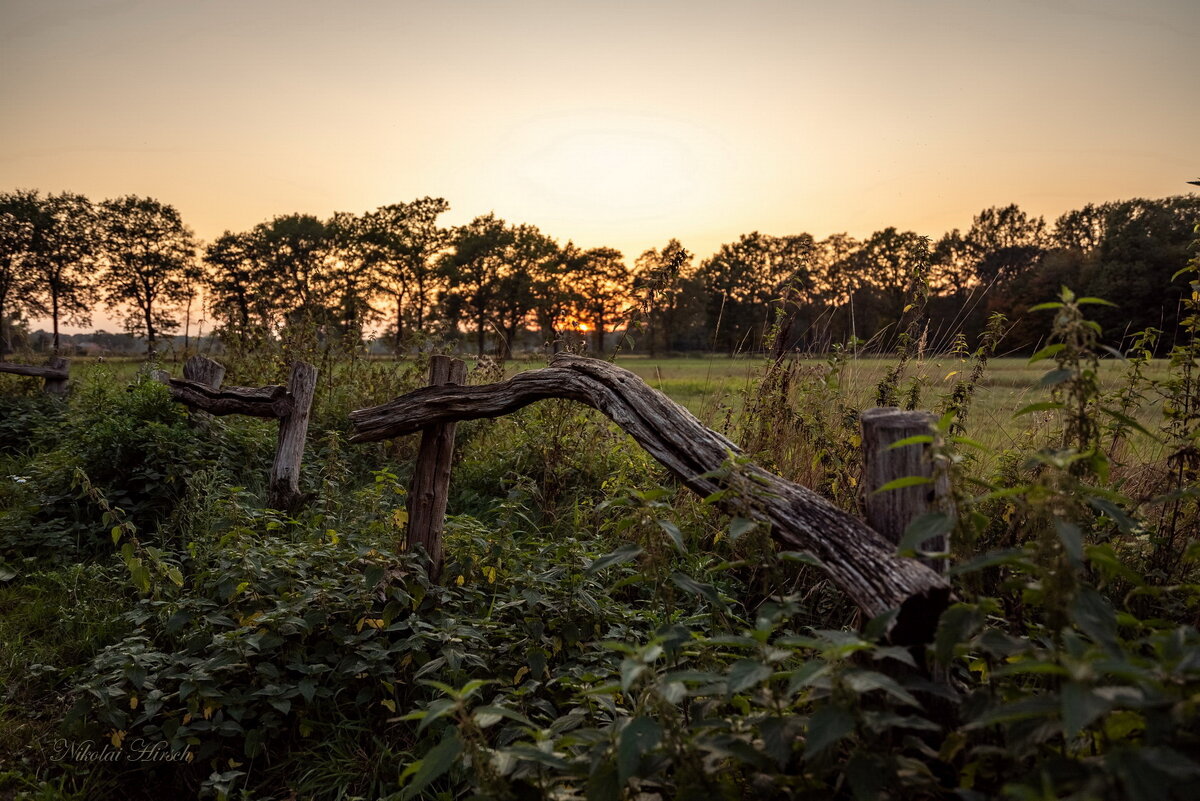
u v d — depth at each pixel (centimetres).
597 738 185
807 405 499
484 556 398
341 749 296
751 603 411
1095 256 5422
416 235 7619
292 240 7219
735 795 168
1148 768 114
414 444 733
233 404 574
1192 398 339
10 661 368
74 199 6738
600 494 561
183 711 301
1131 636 284
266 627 321
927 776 160
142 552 369
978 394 531
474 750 173
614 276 8638
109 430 583
